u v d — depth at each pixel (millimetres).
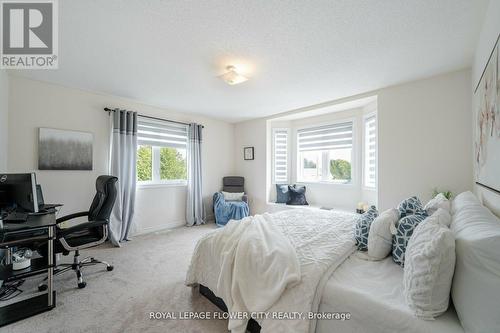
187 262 2672
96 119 3338
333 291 1176
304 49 2117
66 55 2234
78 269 2188
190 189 4449
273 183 4965
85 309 1769
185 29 1813
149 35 1896
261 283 1383
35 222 1896
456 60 2338
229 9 1584
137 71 2594
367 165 3783
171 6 1554
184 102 3793
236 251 1579
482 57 1813
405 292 1071
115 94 3389
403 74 2680
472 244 903
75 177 3141
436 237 1010
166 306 1817
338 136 4242
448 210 1683
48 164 2906
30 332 1521
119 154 3416
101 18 1680
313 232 1926
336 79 2830
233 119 5090
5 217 2004
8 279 1615
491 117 1477
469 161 2502
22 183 1919
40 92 2877
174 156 4379
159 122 4109
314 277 1240
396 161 3006
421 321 941
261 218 2295
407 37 1930
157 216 4066
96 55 2234
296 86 3064
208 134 4938
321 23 1735
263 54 2209
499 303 808
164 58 2289
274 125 4984
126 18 1680
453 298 962
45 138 2891
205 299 1914
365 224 1701
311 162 4707
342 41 1985
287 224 2209
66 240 2191
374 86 3061
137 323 1618
